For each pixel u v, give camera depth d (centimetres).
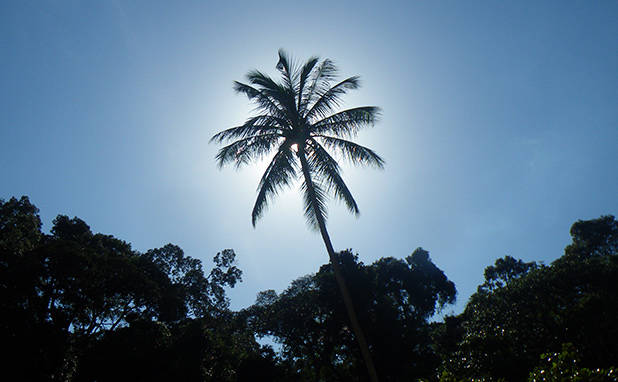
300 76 1544
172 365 1945
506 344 1560
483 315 2814
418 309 2998
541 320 2428
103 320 2317
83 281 2039
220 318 2873
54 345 1938
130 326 2047
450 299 3170
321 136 1483
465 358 1694
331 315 2292
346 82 1498
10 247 2145
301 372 2584
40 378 1880
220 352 2350
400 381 2100
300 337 2489
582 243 4300
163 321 2383
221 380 2278
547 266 2844
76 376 1875
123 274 2177
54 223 2586
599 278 2398
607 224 4175
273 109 1482
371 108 1426
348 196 1377
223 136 1449
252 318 2759
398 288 2959
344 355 2375
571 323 2188
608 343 2042
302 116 1494
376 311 2252
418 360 2223
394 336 2134
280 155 1462
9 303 1822
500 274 4469
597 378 651
